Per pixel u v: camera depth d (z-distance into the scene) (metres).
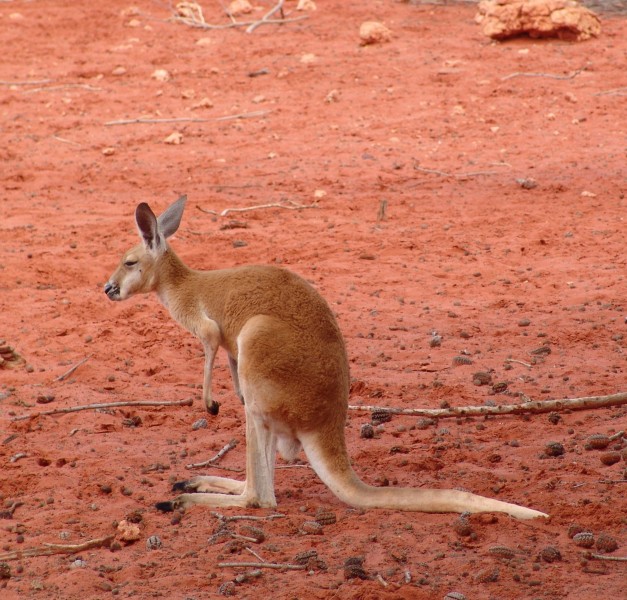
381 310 15.41
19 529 8.66
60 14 41.38
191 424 11.45
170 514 8.84
